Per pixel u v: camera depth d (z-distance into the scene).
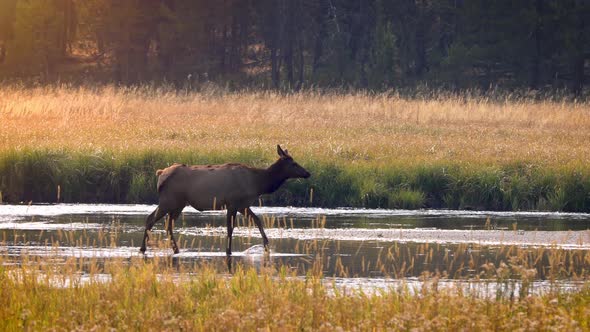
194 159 81.38
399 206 76.88
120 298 35.81
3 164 79.69
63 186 79.44
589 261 48.00
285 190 77.44
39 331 31.47
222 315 31.38
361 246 56.97
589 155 86.94
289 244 57.78
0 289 36.66
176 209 53.97
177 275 44.47
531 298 33.84
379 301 35.12
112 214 71.50
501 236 57.44
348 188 77.69
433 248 56.41
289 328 30.30
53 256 50.50
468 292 38.59
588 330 31.38
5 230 62.53
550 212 75.12
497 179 78.19
